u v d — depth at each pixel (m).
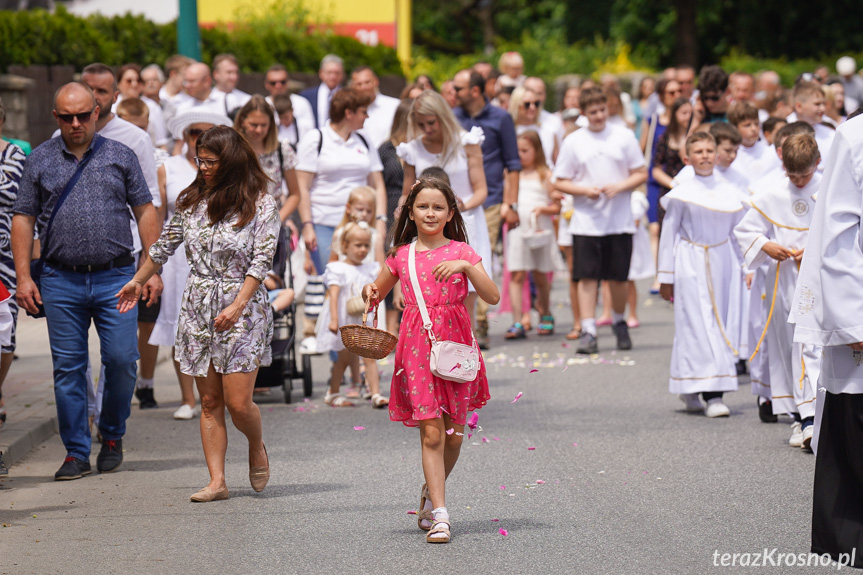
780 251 14.49
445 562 10.05
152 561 10.17
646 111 36.09
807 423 14.14
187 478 13.19
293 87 35.44
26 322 25.73
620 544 10.48
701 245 16.58
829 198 9.82
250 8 41.91
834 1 72.38
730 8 74.62
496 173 22.06
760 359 15.70
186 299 12.18
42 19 30.77
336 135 19.61
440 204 11.02
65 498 12.34
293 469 13.51
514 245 23.70
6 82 29.09
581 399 17.67
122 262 13.27
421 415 10.73
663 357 21.50
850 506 9.94
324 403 17.77
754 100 27.91
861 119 9.85
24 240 13.02
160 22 36.00
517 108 25.75
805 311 9.98
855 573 9.64
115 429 13.59
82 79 14.43
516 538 10.70
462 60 56.97
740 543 10.46
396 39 45.38
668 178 23.64
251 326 12.09
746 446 14.45
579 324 23.88
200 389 12.27
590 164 21.78
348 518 11.46
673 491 12.30
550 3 81.44
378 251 18.03
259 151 17.67
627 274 22.16
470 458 13.91
